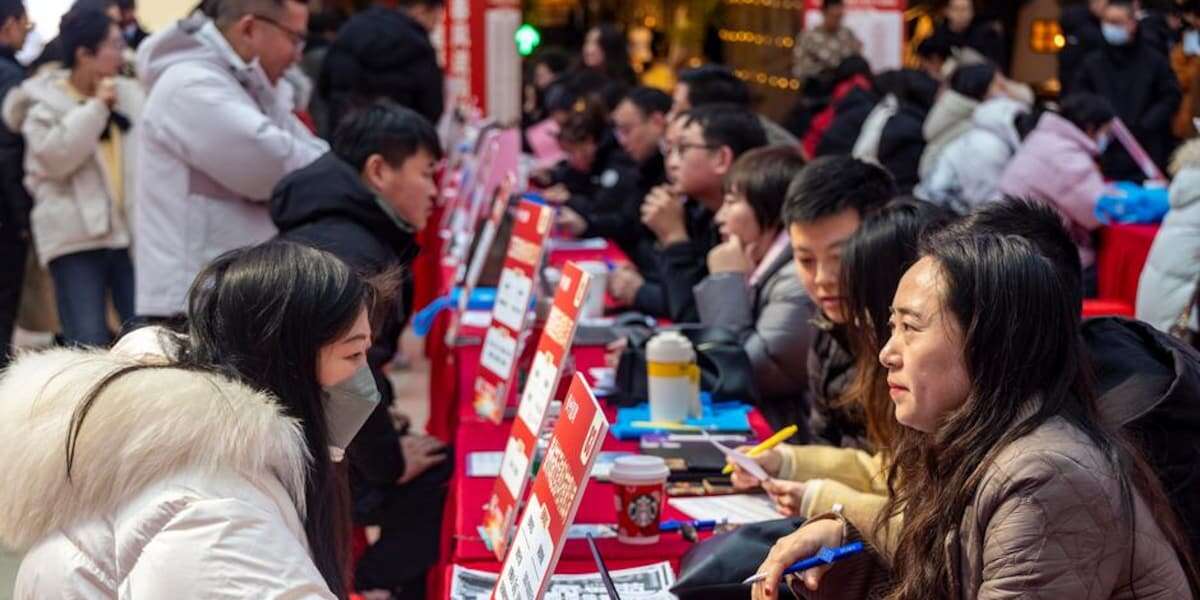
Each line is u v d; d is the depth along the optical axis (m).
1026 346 1.67
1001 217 2.21
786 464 2.56
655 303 4.43
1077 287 2.22
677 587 2.08
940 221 2.32
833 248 2.68
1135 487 1.69
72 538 1.57
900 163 6.93
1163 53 7.16
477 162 6.35
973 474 1.66
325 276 1.69
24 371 1.64
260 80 4.23
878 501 2.26
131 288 5.45
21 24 5.67
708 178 4.34
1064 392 1.67
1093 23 7.48
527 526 1.89
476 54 11.89
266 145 4.05
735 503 2.57
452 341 3.95
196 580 1.51
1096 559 1.60
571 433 1.79
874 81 8.05
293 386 1.66
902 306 1.75
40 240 5.23
